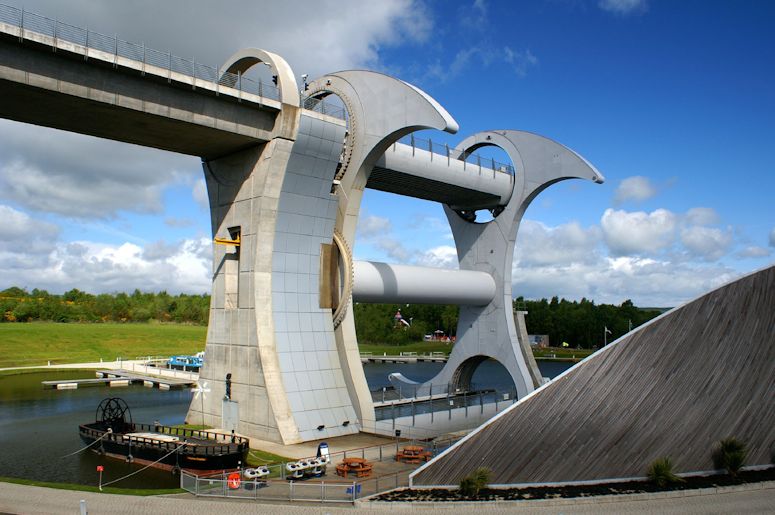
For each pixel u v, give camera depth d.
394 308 132.25
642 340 20.33
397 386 47.28
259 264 29.22
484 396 43.94
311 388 29.73
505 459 19.97
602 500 18.22
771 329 19.98
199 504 18.91
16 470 26.61
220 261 31.61
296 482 21.28
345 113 33.12
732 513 16.95
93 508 18.47
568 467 19.77
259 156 29.42
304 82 35.34
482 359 46.41
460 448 20.31
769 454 20.39
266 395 28.36
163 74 25.11
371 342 126.56
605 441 19.94
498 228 44.16
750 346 20.11
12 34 21.83
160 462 26.28
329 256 31.78
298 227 30.41
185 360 71.44
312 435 28.81
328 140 29.89
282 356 29.31
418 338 127.19
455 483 19.95
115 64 24.02
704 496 18.44
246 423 29.25
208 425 31.28
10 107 24.78
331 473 22.89
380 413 35.06
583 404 20.16
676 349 20.12
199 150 30.61
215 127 27.05
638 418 20.03
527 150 42.88
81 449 30.30
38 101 24.09
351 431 30.48
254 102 27.69
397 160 36.44
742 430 20.25
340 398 30.72
